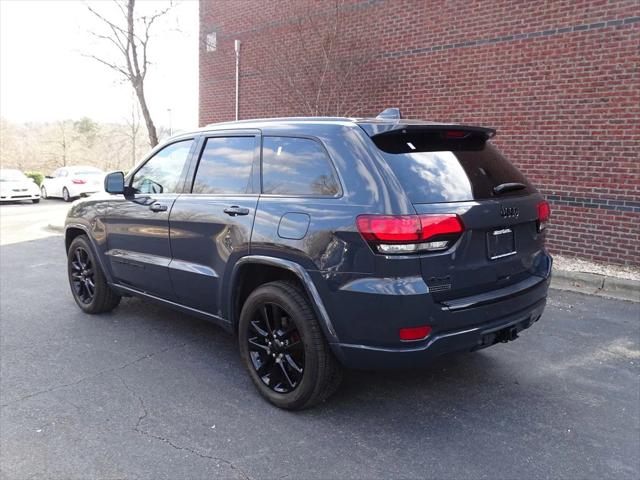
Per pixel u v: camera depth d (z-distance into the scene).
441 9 8.48
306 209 3.15
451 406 3.43
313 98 10.49
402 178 2.90
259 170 3.58
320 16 10.24
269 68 11.38
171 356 4.27
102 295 5.18
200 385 3.74
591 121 7.07
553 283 6.38
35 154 48.22
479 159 3.38
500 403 3.47
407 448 2.94
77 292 5.47
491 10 7.90
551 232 7.57
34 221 13.78
